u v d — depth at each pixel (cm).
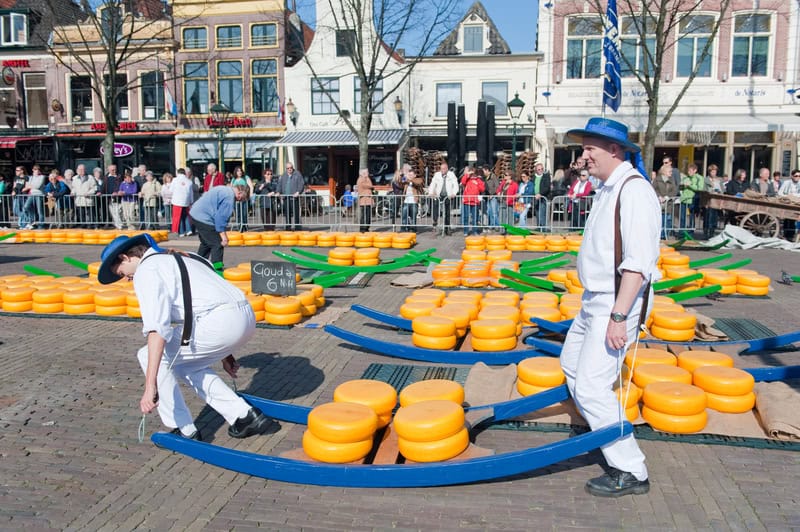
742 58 2500
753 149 2541
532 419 486
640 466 382
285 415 491
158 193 1853
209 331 425
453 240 1602
